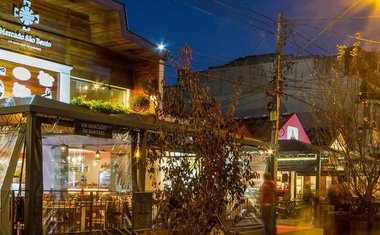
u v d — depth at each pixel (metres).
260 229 17.39
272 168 19.36
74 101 16.36
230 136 7.98
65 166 15.84
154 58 19.64
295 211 22.44
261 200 16.30
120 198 13.94
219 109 7.95
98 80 18.41
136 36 18.69
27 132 11.27
